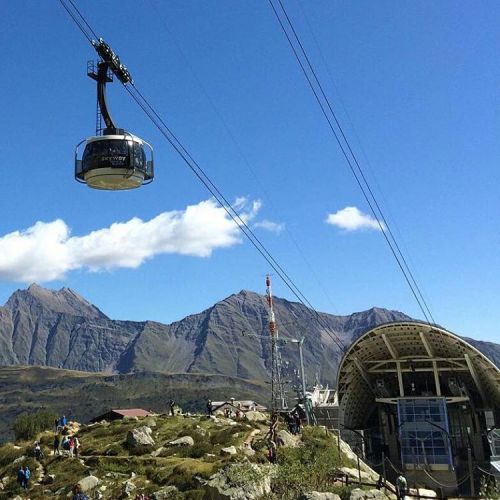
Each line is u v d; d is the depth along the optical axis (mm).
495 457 55688
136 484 39531
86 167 19672
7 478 45281
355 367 70500
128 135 19859
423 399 62156
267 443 44281
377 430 75875
